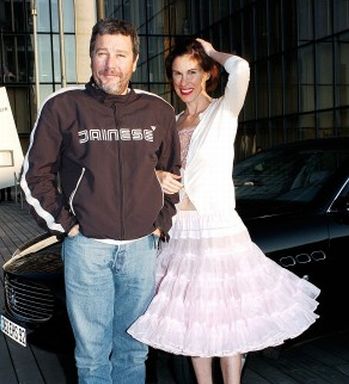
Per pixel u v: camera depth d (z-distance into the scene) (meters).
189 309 2.65
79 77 30.59
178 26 27.42
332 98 16.97
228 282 2.69
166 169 2.56
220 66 2.94
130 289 2.51
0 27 29.86
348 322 3.56
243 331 2.65
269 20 19.94
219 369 3.10
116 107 2.33
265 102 20.53
